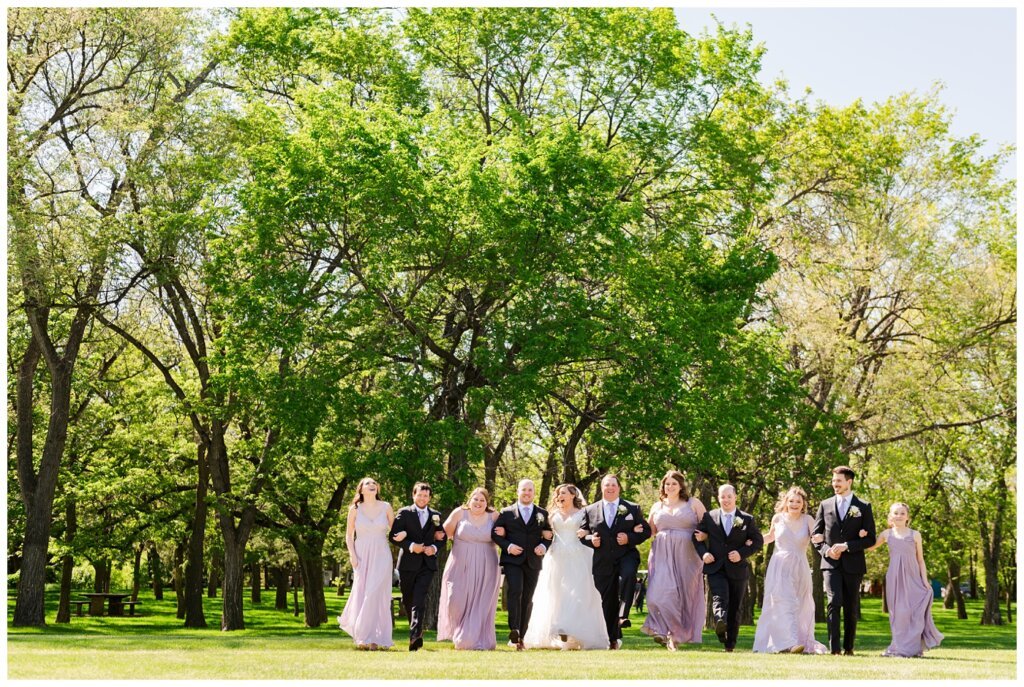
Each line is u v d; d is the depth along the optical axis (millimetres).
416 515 13391
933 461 37844
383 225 21953
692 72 27188
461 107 28828
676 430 23562
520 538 12961
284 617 41906
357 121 22953
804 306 29625
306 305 23203
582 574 13156
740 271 26500
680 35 26578
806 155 32938
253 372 23234
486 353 22766
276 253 23609
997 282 30469
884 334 32656
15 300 25234
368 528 13273
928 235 30609
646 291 24000
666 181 27969
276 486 30516
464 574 13336
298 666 9688
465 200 22156
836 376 29766
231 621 28938
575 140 23156
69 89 25203
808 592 13297
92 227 22984
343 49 26609
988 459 37688
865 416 30297
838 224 32500
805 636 13203
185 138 24156
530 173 22578
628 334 23359
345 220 22797
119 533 33719
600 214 22781
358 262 23672
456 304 24969
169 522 34094
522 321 22953
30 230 21703
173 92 25969
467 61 26797
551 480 30469
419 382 23078
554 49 27031
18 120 22812
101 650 12297
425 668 9492
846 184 32594
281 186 22703
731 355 26047
